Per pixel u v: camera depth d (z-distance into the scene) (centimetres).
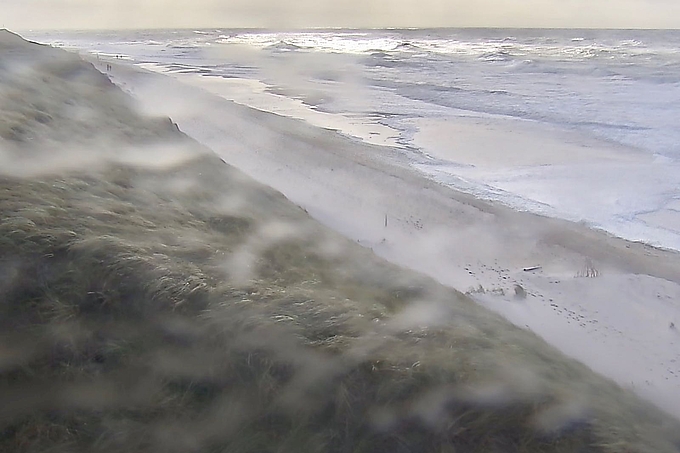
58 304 725
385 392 640
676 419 902
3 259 768
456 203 2320
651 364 1168
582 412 659
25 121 1658
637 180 2794
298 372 668
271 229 1405
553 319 1343
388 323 829
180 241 1029
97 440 598
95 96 2519
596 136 3762
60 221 929
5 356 651
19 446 580
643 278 1625
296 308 806
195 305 770
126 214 1119
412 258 1753
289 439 609
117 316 737
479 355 764
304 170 2756
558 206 2400
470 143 3588
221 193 1678
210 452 603
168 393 654
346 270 1242
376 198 2348
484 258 1783
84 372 657
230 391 657
